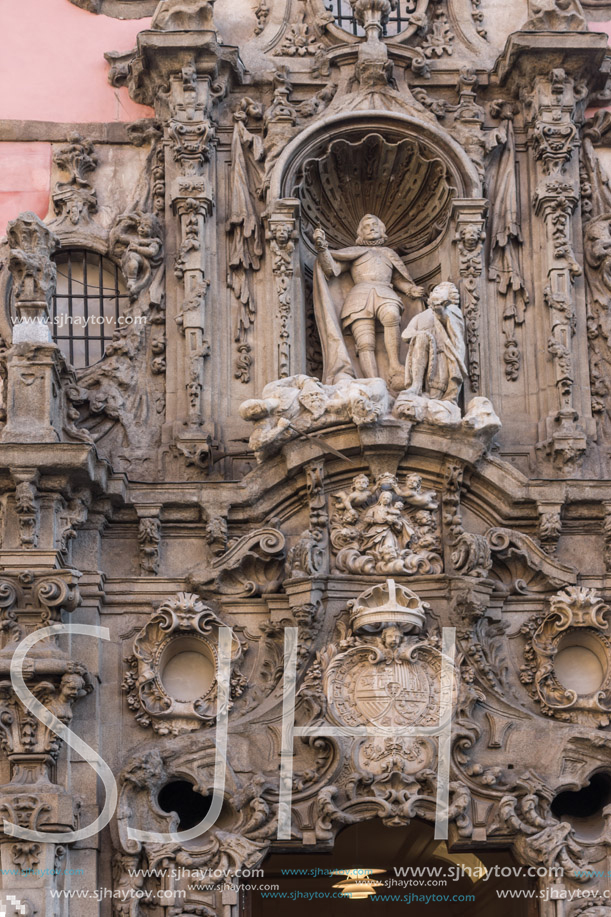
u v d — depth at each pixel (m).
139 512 44.50
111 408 46.25
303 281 48.16
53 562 42.62
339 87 49.22
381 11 49.50
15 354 44.03
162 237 48.00
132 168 49.31
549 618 44.25
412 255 49.25
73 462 42.72
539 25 49.34
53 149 49.34
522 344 47.47
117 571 44.72
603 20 51.47
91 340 47.97
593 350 47.62
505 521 45.34
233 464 46.12
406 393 45.06
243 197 47.94
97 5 51.06
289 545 44.88
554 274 47.38
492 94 49.81
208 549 44.88
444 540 44.84
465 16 50.62
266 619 44.41
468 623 43.84
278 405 44.59
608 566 44.97
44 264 44.81
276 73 49.09
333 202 49.69
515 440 46.50
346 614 43.91
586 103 49.72
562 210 47.88
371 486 44.94
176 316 47.12
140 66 49.03
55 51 50.50
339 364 46.12
